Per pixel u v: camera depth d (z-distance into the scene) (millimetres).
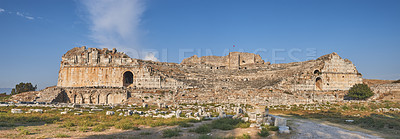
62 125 29328
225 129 27297
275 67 99375
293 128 28844
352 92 75250
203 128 26609
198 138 22594
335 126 32875
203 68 102000
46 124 29750
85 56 82688
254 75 94250
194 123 32969
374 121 35750
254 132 25797
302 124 33031
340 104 61812
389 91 75188
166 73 86750
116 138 22703
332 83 84250
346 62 87625
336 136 25297
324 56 89875
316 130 28297
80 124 30125
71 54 86250
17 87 99625
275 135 24719
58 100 71438
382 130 29766
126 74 86125
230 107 57750
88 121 32812
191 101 68312
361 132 28312
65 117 37281
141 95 71812
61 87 77688
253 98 68562
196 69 98750
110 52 86875
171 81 80000
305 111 52812
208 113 41938
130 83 87438
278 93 71188
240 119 34406
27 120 32375
